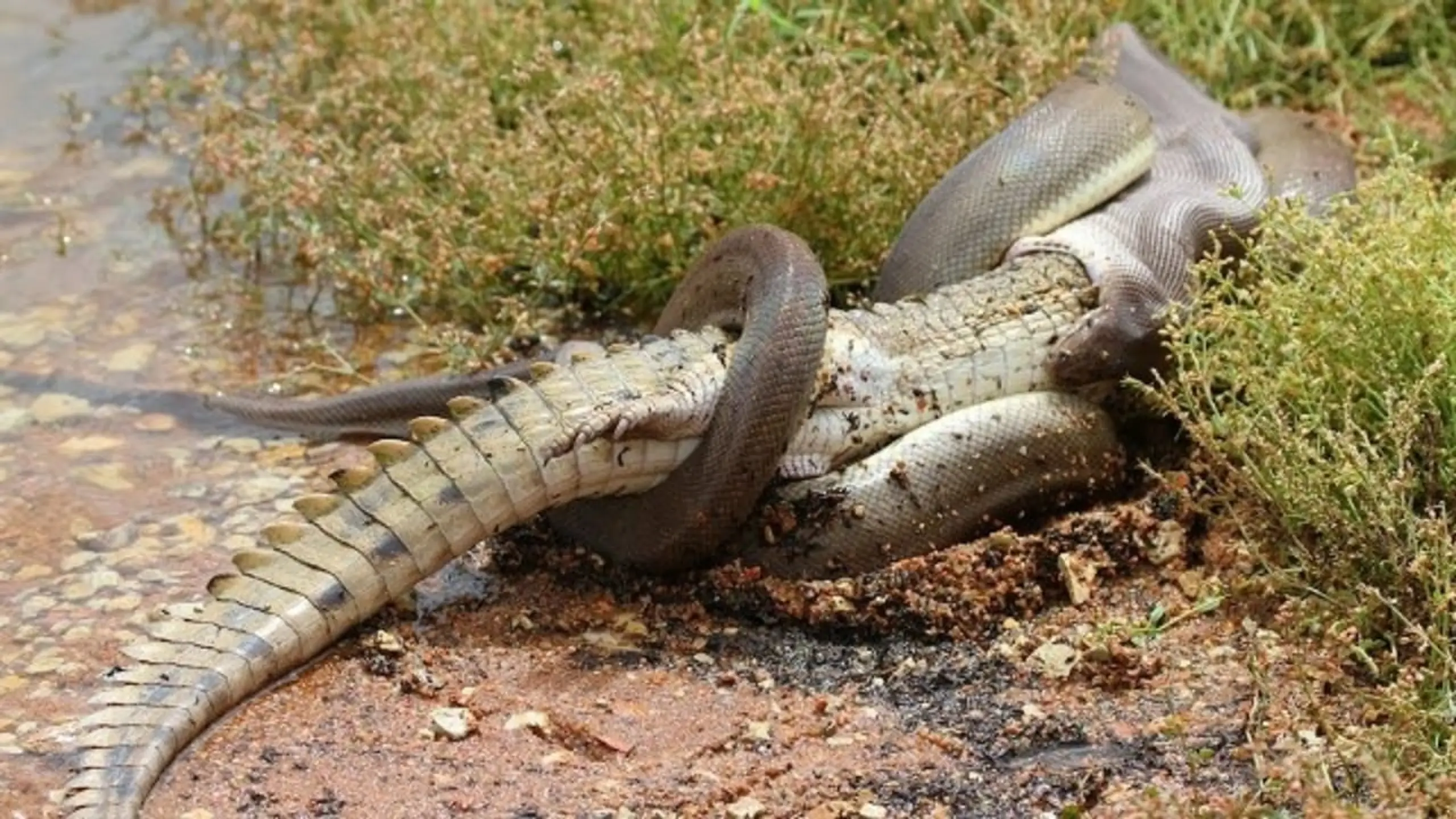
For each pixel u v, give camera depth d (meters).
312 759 11.28
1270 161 16.80
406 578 12.41
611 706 11.74
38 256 17.55
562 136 16.58
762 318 12.61
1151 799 10.13
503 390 13.02
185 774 11.16
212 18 21.64
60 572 13.22
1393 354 12.41
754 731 11.48
